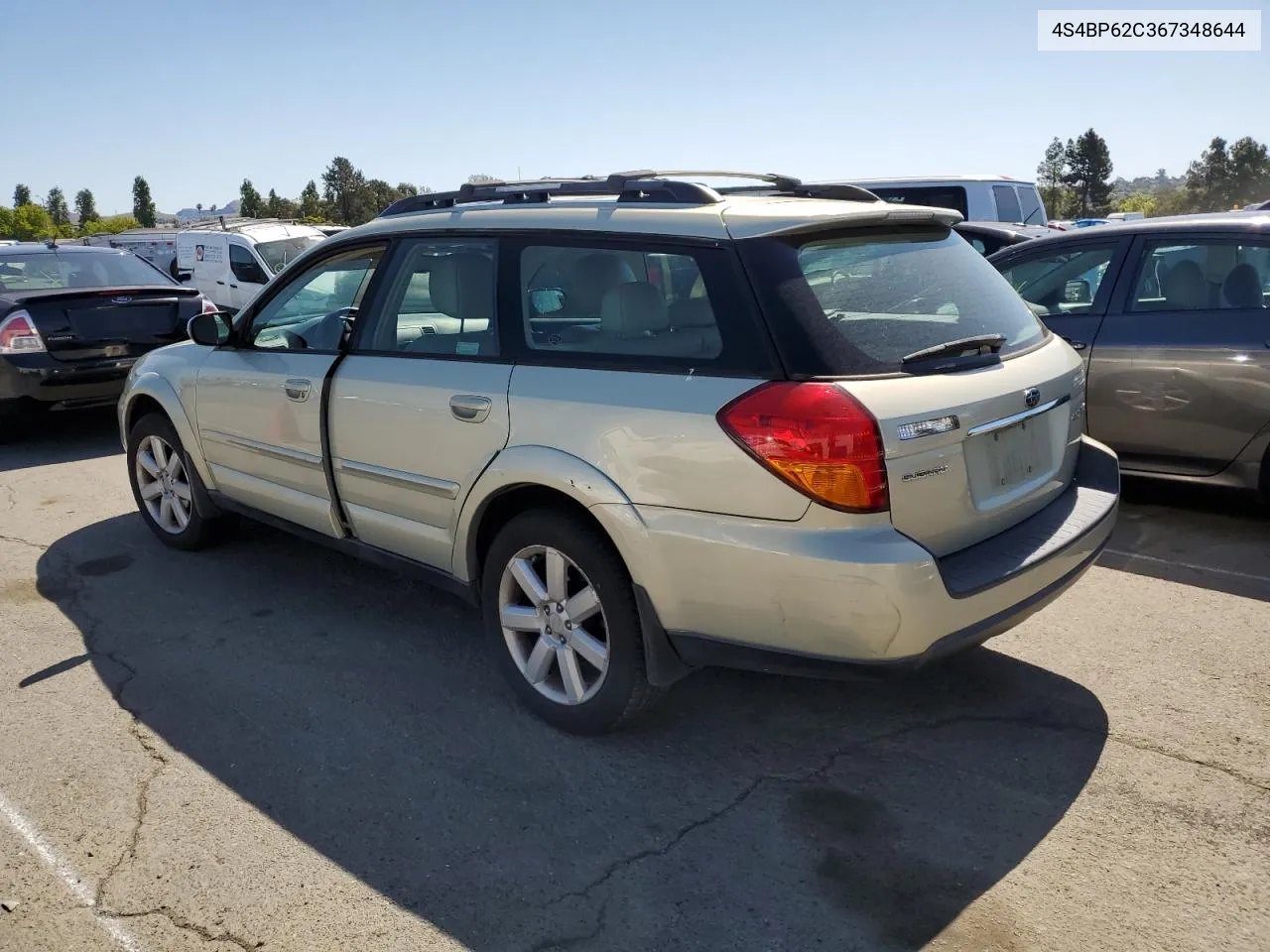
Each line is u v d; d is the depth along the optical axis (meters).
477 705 3.82
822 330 2.98
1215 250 5.57
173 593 4.97
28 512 6.45
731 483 2.95
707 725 3.64
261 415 4.60
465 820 3.09
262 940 2.60
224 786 3.30
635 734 3.58
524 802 3.18
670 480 3.07
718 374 3.04
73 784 3.32
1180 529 5.64
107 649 4.35
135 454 5.66
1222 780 3.22
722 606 3.04
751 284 3.07
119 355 8.30
